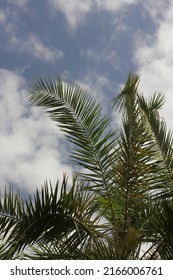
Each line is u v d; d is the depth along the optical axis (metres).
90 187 6.72
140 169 6.53
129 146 6.53
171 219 6.14
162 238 6.34
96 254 6.08
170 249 6.14
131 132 6.57
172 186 6.64
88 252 6.25
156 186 6.63
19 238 5.97
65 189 6.20
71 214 6.21
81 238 6.23
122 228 6.67
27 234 6.01
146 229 7.09
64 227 6.16
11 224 6.06
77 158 6.98
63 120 7.35
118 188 6.67
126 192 6.61
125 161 6.54
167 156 6.96
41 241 6.09
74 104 7.48
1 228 6.03
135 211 6.90
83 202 6.23
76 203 6.20
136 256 6.12
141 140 6.61
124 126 6.59
